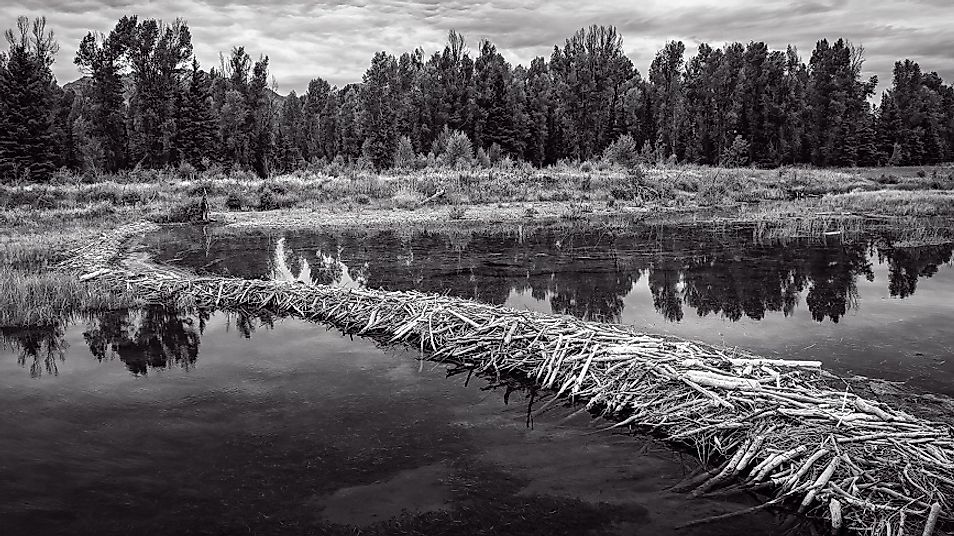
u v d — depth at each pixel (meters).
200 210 32.50
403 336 11.03
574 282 16.34
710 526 5.51
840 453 5.94
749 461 6.30
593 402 8.04
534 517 5.66
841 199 36.75
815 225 27.39
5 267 16.77
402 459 6.84
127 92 67.12
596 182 41.97
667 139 76.38
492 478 6.39
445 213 34.03
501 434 7.44
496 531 5.45
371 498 6.04
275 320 12.84
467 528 5.50
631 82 85.31
